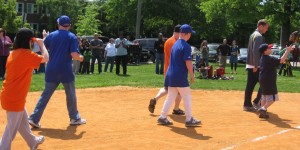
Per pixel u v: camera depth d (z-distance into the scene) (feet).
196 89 47.85
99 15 206.49
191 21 166.61
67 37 25.90
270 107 37.09
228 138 24.49
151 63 105.81
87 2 223.10
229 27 170.40
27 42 19.27
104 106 35.40
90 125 27.50
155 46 67.97
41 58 19.54
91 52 66.59
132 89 45.68
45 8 229.04
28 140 20.75
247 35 209.97
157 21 170.50
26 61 18.97
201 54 79.00
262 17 111.86
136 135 24.84
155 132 25.79
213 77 62.95
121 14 173.78
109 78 57.16
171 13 162.61
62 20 26.02
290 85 55.11
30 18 226.58
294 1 111.04
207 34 169.99
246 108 34.53
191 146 22.53
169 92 27.91
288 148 22.41
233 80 61.05
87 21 169.48
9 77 18.92
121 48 64.44
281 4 111.96
